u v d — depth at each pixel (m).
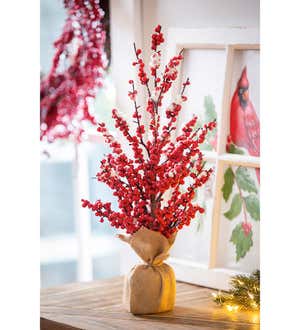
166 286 1.78
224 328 1.63
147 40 2.20
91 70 2.62
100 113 2.92
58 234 4.23
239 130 1.93
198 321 1.70
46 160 4.14
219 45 1.95
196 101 2.05
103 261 4.12
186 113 2.08
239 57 1.92
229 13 1.93
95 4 2.51
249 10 1.87
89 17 2.55
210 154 1.99
